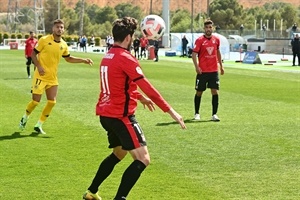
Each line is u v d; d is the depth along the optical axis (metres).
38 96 25.17
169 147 22.25
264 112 32.44
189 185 16.86
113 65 13.58
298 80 55.78
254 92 43.84
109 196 15.80
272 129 26.62
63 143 22.98
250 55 87.44
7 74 60.81
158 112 31.92
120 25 13.78
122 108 13.66
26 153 21.09
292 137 24.58
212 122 28.58
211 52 28.81
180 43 119.75
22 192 16.08
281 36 139.12
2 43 187.62
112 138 14.40
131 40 13.93
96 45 181.75
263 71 69.19
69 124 27.67
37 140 23.59
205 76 28.86
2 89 44.47
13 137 24.22
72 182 17.14
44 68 24.91
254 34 146.62
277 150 21.86
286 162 19.89
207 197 15.65
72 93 42.06
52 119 29.22
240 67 77.50
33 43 55.19
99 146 22.39
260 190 16.38
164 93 42.91
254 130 26.30
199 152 21.41
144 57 105.00
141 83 13.39
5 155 20.73
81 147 22.20
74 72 65.69
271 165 19.44
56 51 24.89
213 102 29.03
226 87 48.03
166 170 18.64
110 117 13.70
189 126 27.25
